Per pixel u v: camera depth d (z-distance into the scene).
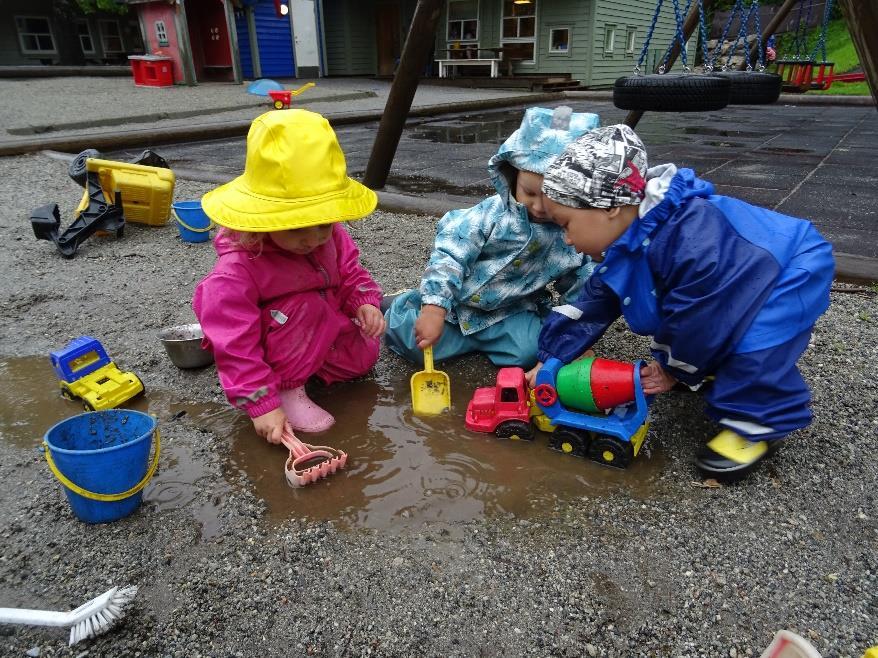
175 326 2.89
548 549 1.62
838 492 1.81
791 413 1.77
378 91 15.89
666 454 1.99
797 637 1.17
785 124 11.14
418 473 1.92
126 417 1.89
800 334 1.75
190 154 8.06
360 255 3.76
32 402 2.37
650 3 19.08
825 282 1.78
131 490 1.72
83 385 2.31
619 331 2.78
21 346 2.81
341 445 2.06
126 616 1.45
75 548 1.65
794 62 14.01
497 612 1.45
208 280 2.02
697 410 2.21
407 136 9.65
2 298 3.31
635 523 1.70
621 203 1.73
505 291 2.43
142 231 4.47
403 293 2.69
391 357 2.66
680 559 1.58
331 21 20.53
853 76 17.66
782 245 1.75
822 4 21.58
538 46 18.09
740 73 5.38
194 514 1.76
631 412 1.97
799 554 1.59
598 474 1.91
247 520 1.73
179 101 12.27
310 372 2.19
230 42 16.00
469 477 1.89
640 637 1.39
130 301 3.26
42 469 1.98
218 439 2.11
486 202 2.35
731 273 1.69
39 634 1.43
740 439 1.83
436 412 2.24
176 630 1.42
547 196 1.80
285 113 1.88
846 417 2.14
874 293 3.10
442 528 1.69
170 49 15.25
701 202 1.75
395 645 1.38
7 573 1.58
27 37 18.53
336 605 1.47
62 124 9.11
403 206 4.79
